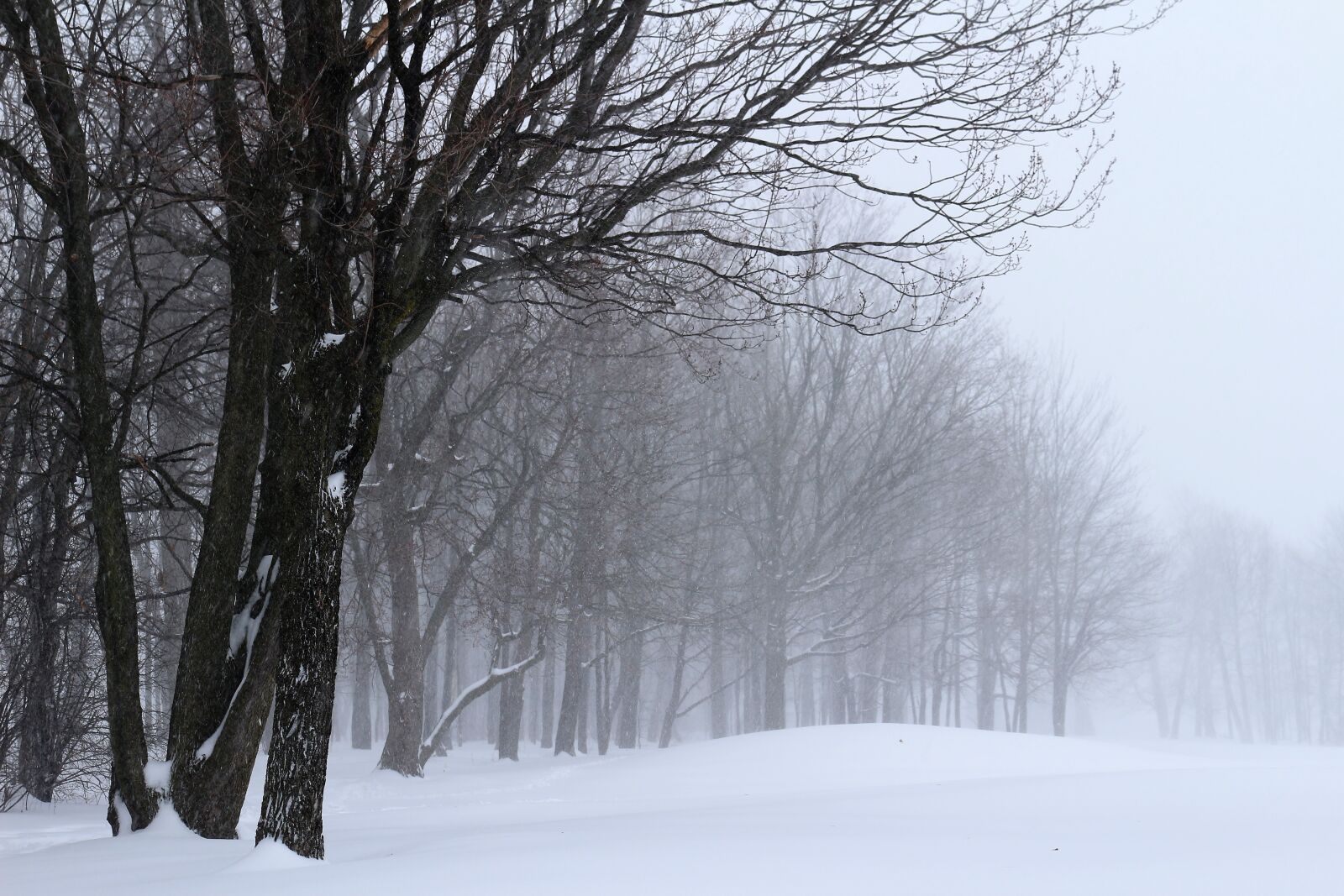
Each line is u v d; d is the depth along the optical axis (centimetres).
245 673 1062
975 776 2053
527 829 995
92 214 1097
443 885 600
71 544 1823
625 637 3438
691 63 1041
